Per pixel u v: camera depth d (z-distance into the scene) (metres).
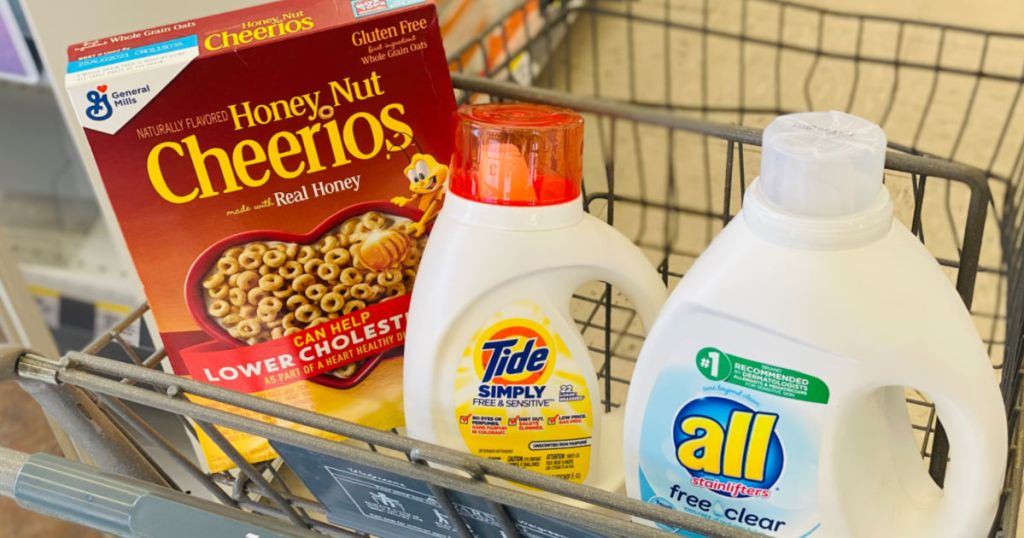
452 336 0.51
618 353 0.90
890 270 0.41
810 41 1.61
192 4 0.65
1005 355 0.62
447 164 0.55
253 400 0.43
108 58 0.49
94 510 0.45
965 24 1.57
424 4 0.51
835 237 0.40
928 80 1.45
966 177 0.49
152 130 0.50
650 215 1.34
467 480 0.40
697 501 0.49
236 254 0.54
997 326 1.00
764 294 0.42
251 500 0.57
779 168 0.41
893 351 0.41
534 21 1.44
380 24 0.51
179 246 0.53
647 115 0.59
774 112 1.22
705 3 1.51
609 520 0.38
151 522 0.44
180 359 0.56
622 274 0.52
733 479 0.47
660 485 0.50
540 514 0.39
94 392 0.47
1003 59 1.47
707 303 0.43
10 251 0.92
